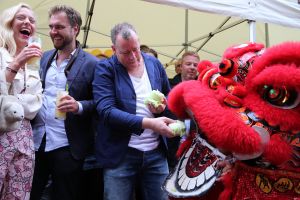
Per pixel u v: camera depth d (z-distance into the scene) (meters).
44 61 2.53
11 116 1.93
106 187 2.25
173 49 6.30
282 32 5.99
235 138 1.43
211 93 1.61
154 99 2.24
